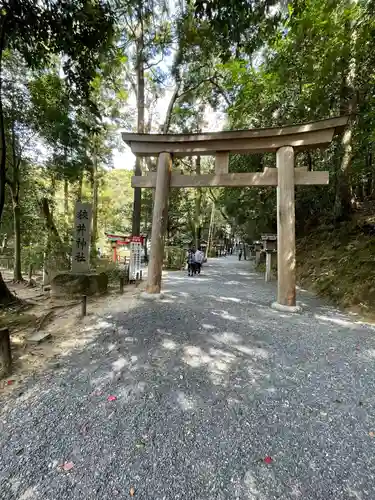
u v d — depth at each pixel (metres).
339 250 7.85
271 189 11.73
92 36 4.22
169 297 6.27
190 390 2.44
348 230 8.34
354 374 2.77
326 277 7.03
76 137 8.12
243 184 5.76
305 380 2.65
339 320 4.59
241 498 1.41
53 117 7.67
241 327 4.14
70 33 3.97
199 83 12.09
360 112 6.19
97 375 2.71
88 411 2.13
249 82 9.55
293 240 5.26
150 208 18.08
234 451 1.73
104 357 3.11
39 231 10.98
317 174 5.23
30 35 4.15
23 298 6.77
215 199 21.62
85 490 1.46
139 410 2.14
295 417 2.09
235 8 3.65
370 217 8.30
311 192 10.86
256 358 3.11
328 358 3.13
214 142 5.86
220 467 1.61
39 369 2.84
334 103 8.22
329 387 2.52
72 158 8.87
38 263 9.52
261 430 1.94
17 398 2.31
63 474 1.56
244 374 2.75
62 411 2.13
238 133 5.59
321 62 6.84
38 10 3.71
